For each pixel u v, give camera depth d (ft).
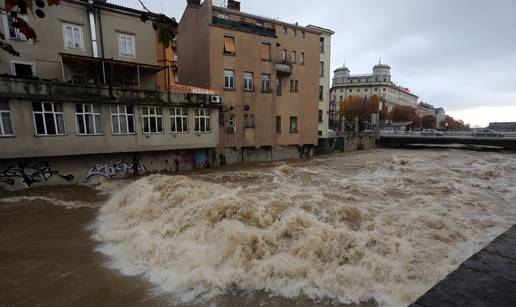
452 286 8.00
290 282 23.63
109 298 22.45
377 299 21.52
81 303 21.89
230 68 90.63
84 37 68.74
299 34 111.04
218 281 23.85
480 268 8.95
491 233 31.65
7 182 56.90
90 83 63.72
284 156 108.17
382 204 42.09
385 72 371.76
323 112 134.41
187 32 100.83
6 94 53.52
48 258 29.04
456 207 41.06
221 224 30.96
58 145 60.03
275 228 29.73
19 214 43.93
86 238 34.40
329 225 30.42
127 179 69.10
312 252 26.30
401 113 307.17
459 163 86.89
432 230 31.32
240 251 26.73
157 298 22.44
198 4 97.96
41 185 60.59
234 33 90.48
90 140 63.62
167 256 27.73
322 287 22.98
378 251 26.81
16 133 55.67
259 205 35.06
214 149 87.35
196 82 95.91
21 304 21.81
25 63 62.59
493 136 137.08
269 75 99.30
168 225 33.91
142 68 73.61
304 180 63.41
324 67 132.05
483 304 7.13
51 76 65.62
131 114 68.54
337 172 75.05
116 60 67.26
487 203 43.06
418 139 158.20
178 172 77.77
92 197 54.34
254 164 93.76
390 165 80.07
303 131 114.11
